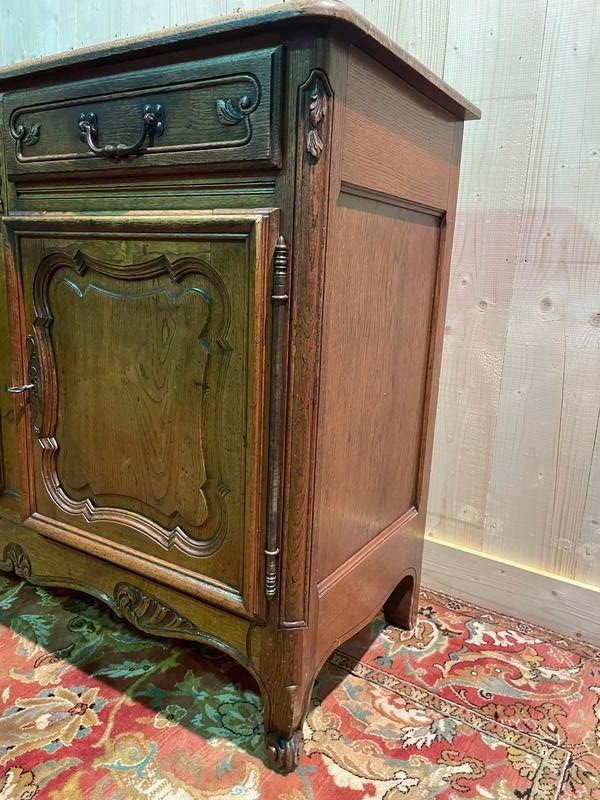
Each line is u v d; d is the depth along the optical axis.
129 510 0.91
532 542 1.19
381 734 0.89
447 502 1.28
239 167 0.69
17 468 1.06
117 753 0.83
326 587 0.82
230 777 0.80
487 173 1.12
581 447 1.12
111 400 0.88
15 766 0.80
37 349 0.94
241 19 0.64
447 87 0.86
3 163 0.93
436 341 1.06
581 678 1.03
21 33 1.69
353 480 0.87
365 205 0.77
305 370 0.71
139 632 1.11
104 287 0.85
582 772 0.83
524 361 1.15
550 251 1.09
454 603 1.26
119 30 1.52
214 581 0.82
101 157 0.80
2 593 1.21
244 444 0.75
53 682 0.97
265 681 0.81
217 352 0.76
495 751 0.86
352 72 0.68
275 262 0.68
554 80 1.04
